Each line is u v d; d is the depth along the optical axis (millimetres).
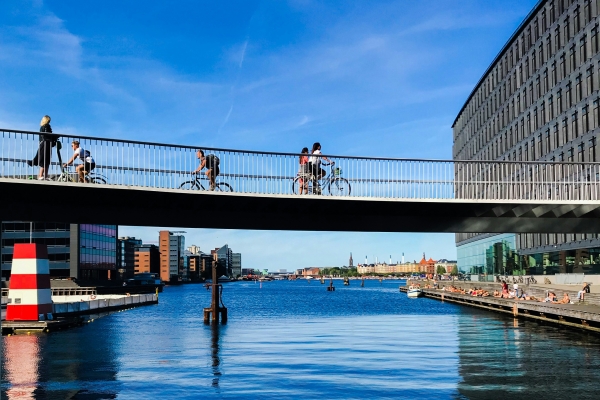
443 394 21938
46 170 21906
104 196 23844
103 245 140250
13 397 21844
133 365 28922
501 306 64250
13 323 42031
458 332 43812
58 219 23609
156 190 23188
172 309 82062
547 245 78250
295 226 27844
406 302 99500
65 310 58125
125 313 71750
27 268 43312
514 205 29219
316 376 25719
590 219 30812
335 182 27156
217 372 26906
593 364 28016
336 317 63594
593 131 64062
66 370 27500
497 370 26719
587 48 65312
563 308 46219
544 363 28422
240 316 67125
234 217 26719
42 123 22500
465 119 124188
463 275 123438
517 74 89250
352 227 28500
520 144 87750
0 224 22469
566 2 71125
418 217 29266
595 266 65312
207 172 24656
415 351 33344
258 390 22906
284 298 131375
